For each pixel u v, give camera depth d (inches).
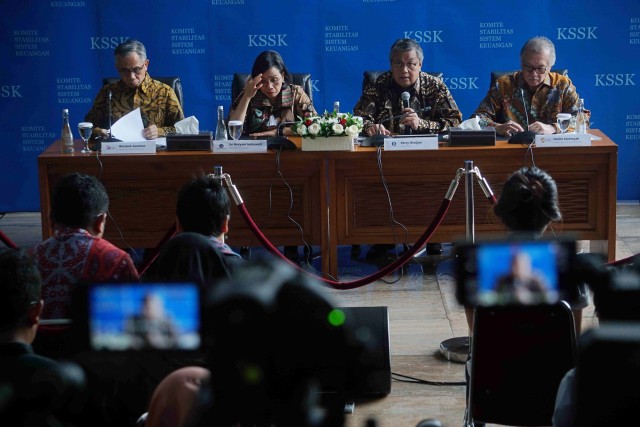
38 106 287.3
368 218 215.2
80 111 288.2
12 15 282.5
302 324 40.6
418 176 212.2
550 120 233.3
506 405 108.1
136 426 90.0
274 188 213.2
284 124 221.8
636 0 278.7
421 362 170.1
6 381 62.7
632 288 74.4
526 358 105.1
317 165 211.6
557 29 282.4
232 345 39.1
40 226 274.7
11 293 82.7
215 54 287.6
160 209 214.4
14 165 288.5
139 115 223.1
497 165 209.9
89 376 90.2
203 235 124.1
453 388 158.1
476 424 123.3
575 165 208.1
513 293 99.7
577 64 283.6
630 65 282.5
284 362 40.1
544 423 107.9
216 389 39.6
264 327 39.2
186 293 68.2
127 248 234.5
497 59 285.9
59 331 107.9
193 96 289.7
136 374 91.3
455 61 286.7
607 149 206.2
